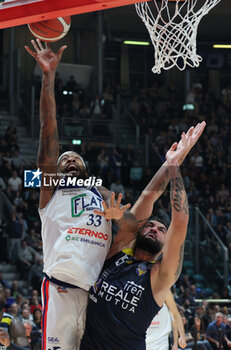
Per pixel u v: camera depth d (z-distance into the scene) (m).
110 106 24.48
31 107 24.08
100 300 4.11
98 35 28.36
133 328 4.07
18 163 21.30
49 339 4.16
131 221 4.32
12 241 17.39
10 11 4.91
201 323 13.86
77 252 4.19
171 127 25.08
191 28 6.42
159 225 4.32
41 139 4.32
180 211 3.93
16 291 15.23
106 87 28.70
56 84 24.84
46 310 4.23
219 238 19.41
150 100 28.92
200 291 17.31
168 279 3.99
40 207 4.47
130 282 4.09
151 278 4.05
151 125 25.19
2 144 21.64
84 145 21.61
